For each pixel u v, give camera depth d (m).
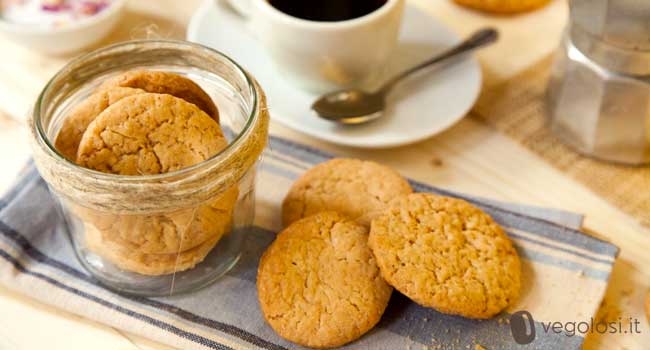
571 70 0.58
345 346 0.51
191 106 0.49
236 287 0.53
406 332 0.52
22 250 0.54
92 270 0.53
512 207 0.56
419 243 0.52
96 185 0.47
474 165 0.60
